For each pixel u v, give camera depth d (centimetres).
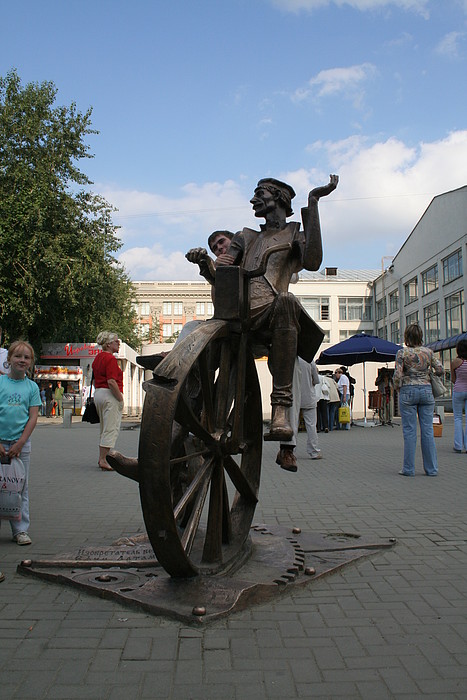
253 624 287
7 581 353
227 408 360
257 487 411
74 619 292
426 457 822
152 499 279
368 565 392
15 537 449
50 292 2970
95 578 340
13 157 3077
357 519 535
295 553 386
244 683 231
